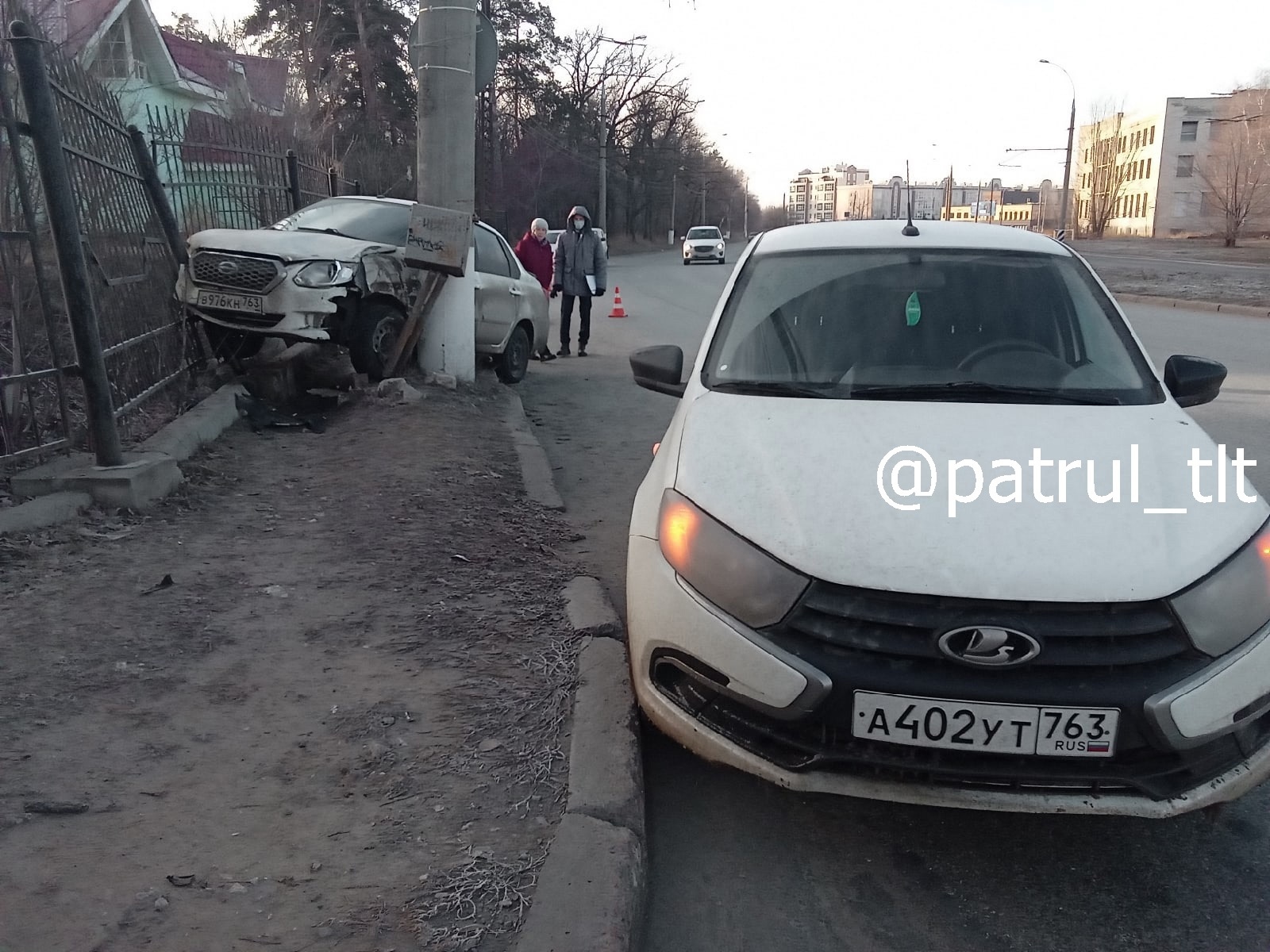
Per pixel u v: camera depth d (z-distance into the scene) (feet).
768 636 8.81
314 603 13.52
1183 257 147.23
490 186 136.26
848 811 10.25
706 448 10.64
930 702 8.29
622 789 9.32
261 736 10.22
